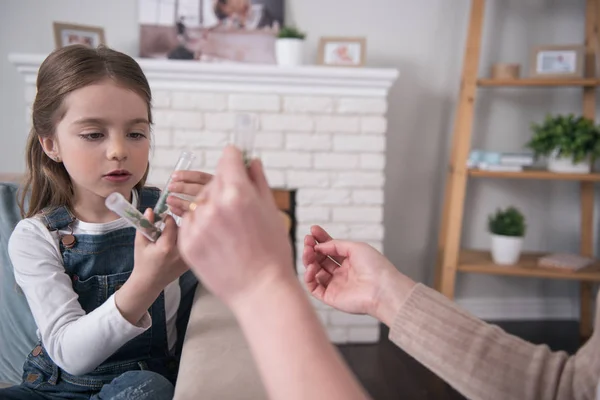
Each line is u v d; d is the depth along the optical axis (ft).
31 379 3.06
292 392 1.04
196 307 3.15
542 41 8.11
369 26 7.84
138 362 3.17
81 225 3.28
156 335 3.32
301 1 7.66
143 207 3.65
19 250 3.09
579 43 8.13
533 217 8.48
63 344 2.59
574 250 8.55
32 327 3.57
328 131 7.02
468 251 8.29
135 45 7.48
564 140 7.11
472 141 8.27
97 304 3.22
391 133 8.12
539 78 7.63
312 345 1.09
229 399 2.06
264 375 1.10
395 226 8.34
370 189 7.20
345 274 2.37
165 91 6.76
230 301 1.18
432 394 6.06
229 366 2.32
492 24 8.04
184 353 2.51
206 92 6.81
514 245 7.43
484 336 2.00
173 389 2.60
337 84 6.89
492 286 8.67
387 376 6.49
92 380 3.03
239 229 1.14
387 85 6.92
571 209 8.48
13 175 4.31
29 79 6.57
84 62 2.89
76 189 3.33
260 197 1.22
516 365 1.93
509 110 8.23
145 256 2.24
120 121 2.89
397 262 8.41
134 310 2.47
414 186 8.27
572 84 7.25
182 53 7.36
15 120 7.47
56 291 2.95
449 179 7.84
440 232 8.03
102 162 2.87
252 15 7.46
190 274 3.65
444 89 8.08
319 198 7.16
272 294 1.14
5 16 7.26
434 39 7.97
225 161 1.22
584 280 7.90
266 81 6.81
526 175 7.23
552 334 8.00
